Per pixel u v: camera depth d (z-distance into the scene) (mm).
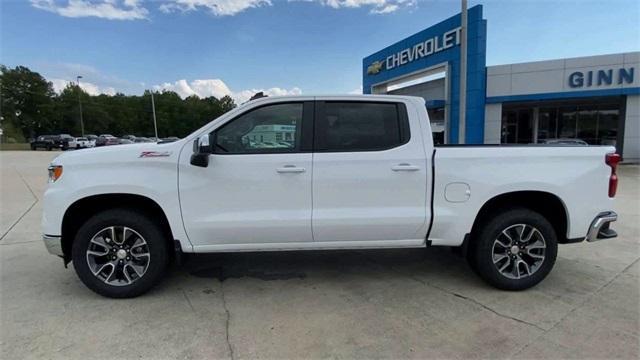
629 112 17094
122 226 3709
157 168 3656
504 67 18094
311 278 4340
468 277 4348
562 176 3840
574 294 3857
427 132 3863
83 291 3979
